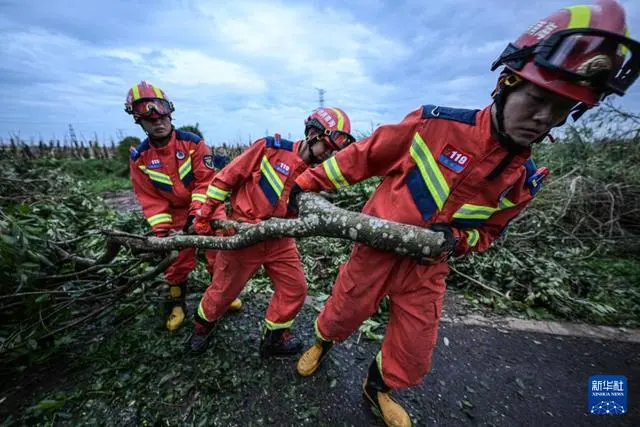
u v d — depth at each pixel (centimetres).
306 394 193
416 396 199
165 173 241
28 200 442
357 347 236
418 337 154
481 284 318
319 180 152
